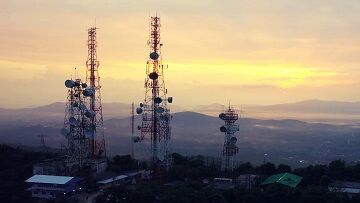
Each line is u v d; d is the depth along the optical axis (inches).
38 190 4598.9
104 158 5595.5
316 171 4921.3
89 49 5915.4
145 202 4072.3
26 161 5502.0
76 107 5329.7
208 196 4025.6
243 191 4256.9
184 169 5147.6
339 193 4175.7
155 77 5196.9
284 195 4126.5
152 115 5216.5
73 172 5027.1
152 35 5251.0
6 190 4662.9
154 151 5177.2
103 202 4163.4
